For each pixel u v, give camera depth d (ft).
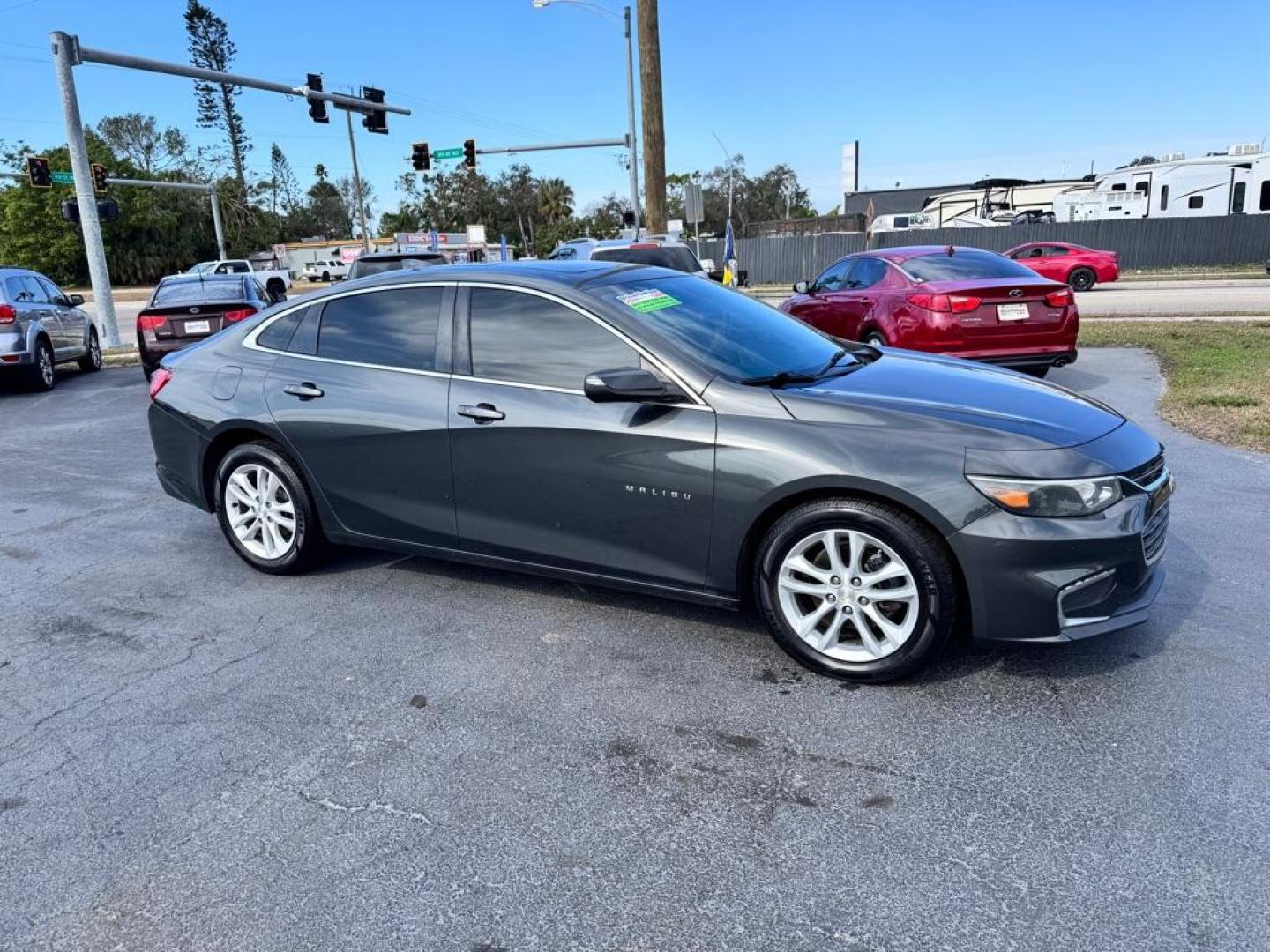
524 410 12.82
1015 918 7.56
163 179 215.72
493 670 12.19
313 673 12.23
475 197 327.47
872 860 8.32
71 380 43.62
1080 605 10.56
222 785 9.77
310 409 14.61
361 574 15.79
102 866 8.56
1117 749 9.86
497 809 9.24
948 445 10.75
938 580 10.73
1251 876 7.91
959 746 10.05
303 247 270.46
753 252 111.55
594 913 7.79
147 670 12.47
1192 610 13.09
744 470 11.36
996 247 106.11
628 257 45.47
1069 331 28.25
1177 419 24.64
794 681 11.63
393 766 10.03
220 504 15.97
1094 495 10.46
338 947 7.52
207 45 255.91
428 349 13.88
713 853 8.49
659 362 12.17
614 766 9.93
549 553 13.12
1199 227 101.71
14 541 18.12
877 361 14.39
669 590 12.41
